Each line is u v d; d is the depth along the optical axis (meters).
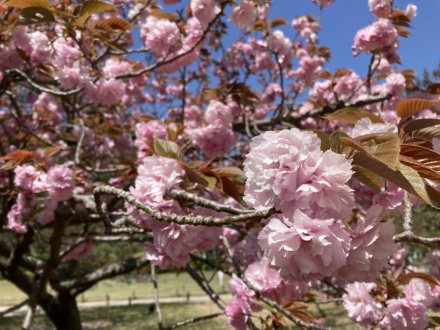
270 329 2.69
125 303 18.48
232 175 1.90
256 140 1.12
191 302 17.48
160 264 1.94
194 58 3.72
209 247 1.93
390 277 2.64
